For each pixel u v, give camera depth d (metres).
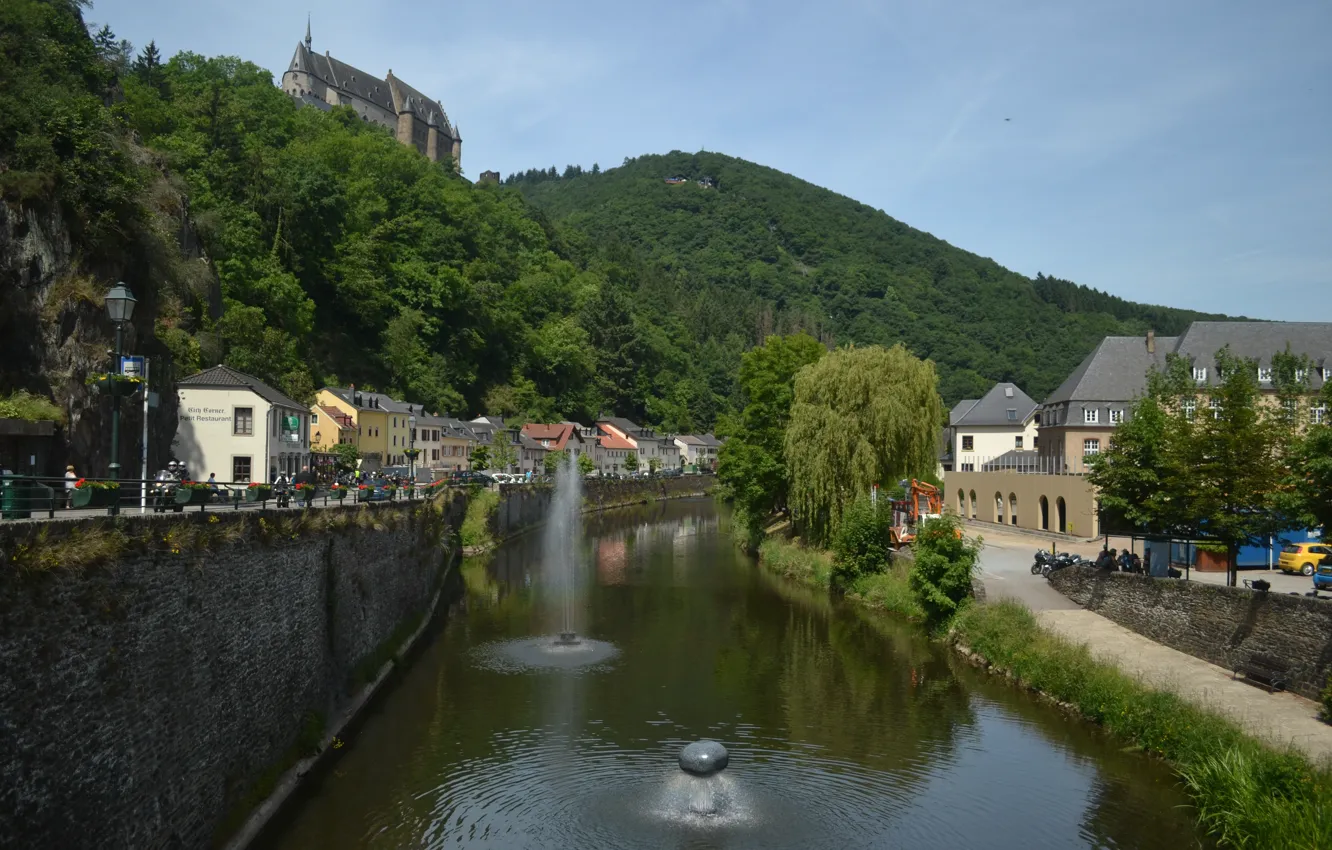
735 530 77.50
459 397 116.38
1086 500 52.88
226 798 17.45
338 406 83.38
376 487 39.41
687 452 174.25
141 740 14.06
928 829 19.44
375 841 18.47
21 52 38.47
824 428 48.56
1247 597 26.33
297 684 22.28
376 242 113.62
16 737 11.03
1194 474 31.34
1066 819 19.81
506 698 28.83
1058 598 37.09
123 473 32.97
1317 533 37.62
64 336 31.00
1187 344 70.62
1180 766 21.78
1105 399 71.06
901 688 30.14
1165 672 26.55
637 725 26.28
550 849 18.27
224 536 17.67
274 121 122.38
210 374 43.94
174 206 51.34
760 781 22.05
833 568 49.00
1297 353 68.31
